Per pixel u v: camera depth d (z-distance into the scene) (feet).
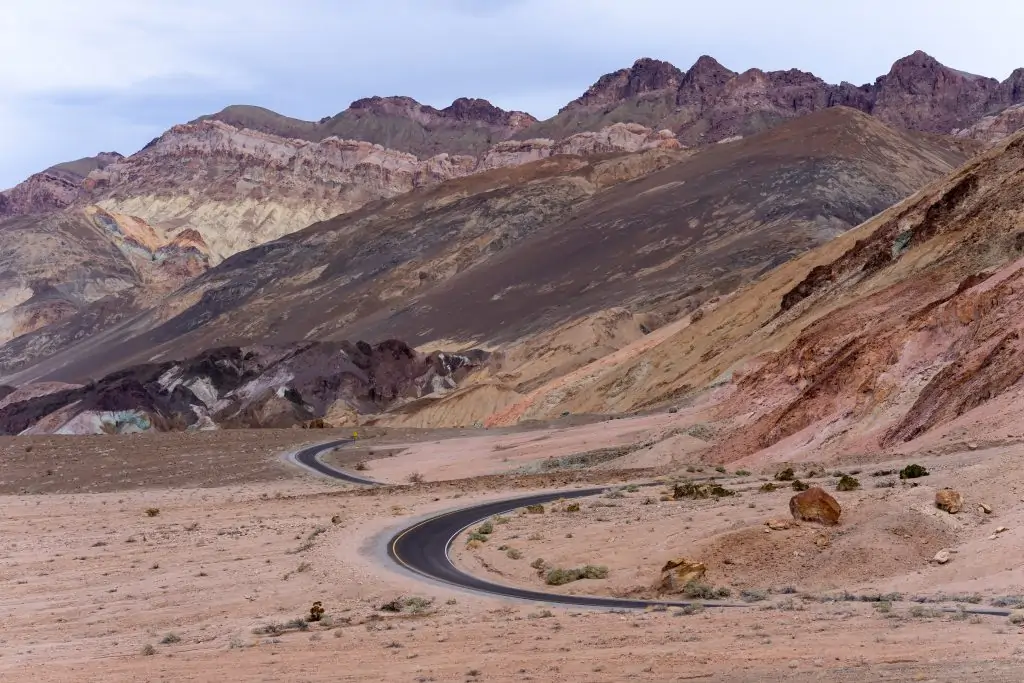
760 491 168.45
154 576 172.55
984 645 68.49
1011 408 180.24
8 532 240.94
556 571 130.21
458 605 119.75
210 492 303.27
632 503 182.09
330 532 196.24
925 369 231.71
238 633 116.06
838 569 111.86
